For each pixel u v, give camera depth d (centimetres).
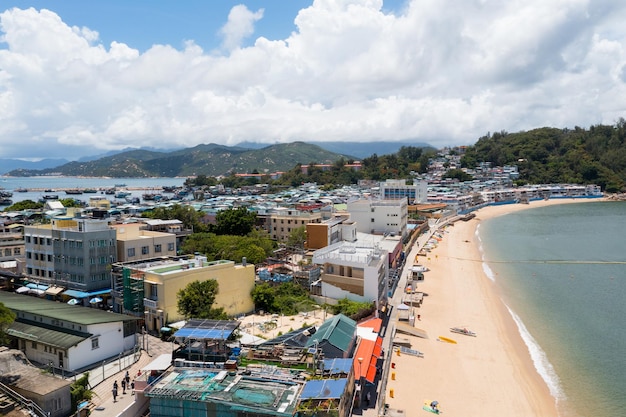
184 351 4766
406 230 15438
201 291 6612
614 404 5528
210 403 3716
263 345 5191
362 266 7975
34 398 4084
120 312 7469
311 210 17138
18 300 6862
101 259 8181
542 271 12500
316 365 4553
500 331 7844
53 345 5347
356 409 4844
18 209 19562
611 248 15825
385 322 7862
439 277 11431
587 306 9388
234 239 11925
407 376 5947
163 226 13012
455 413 5175
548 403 5534
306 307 8012
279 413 3559
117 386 4841
